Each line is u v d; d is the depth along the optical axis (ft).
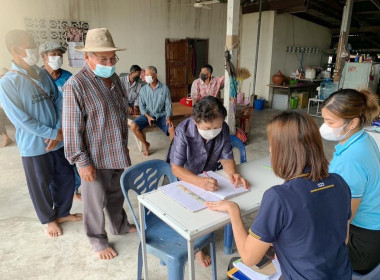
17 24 18.37
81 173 6.11
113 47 5.87
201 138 5.99
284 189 2.98
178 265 5.08
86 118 5.98
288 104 26.35
